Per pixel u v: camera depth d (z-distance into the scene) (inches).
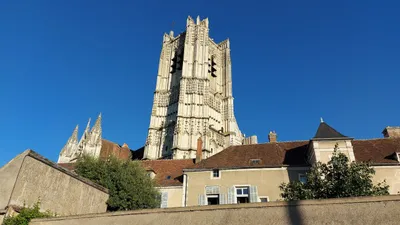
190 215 451.8
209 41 3243.1
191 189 1039.0
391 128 1219.9
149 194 1042.7
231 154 1156.5
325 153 959.0
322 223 386.9
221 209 440.8
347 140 973.2
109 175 1026.1
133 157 2829.7
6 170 579.5
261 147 1179.3
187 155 2399.1
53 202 617.3
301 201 412.2
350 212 386.9
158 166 1342.3
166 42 3331.7
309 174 773.9
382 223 366.9
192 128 2519.7
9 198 543.5
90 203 708.7
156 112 2866.6
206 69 2896.2
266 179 998.4
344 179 719.7
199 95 2714.1
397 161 936.3
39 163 610.5
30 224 529.3
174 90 2915.8
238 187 1011.3
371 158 980.6
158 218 467.8
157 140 2719.0
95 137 2551.7
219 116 2935.5
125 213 494.0
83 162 1090.7
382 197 386.6
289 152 1109.1
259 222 411.8
